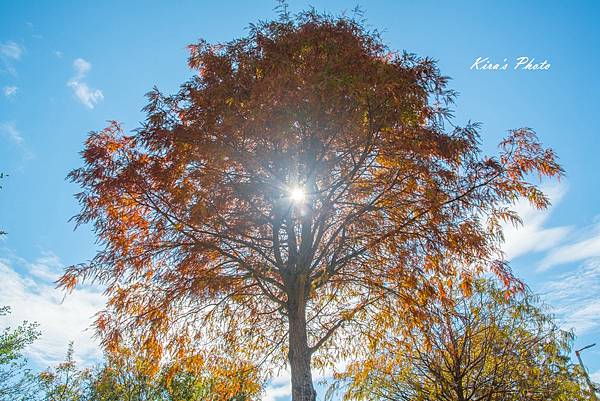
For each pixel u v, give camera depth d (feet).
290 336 26.32
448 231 24.67
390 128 22.94
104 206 24.57
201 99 24.63
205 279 25.76
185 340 29.40
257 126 23.25
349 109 22.67
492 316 35.60
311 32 25.18
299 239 31.01
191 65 29.60
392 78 22.12
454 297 35.06
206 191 23.93
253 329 32.73
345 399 35.37
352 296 31.94
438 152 23.63
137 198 24.68
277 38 25.86
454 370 33.42
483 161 23.52
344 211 28.73
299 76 23.20
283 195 26.35
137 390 70.95
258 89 22.79
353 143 24.66
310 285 27.66
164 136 23.80
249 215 26.71
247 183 25.25
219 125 24.38
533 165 24.26
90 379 77.30
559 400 33.83
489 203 24.17
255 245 27.76
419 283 25.50
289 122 22.74
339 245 27.43
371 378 35.42
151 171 23.52
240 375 32.01
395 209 25.88
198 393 59.41
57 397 79.15
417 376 35.17
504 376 33.68
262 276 27.55
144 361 28.66
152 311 26.22
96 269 24.81
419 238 25.50
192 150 23.82
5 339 76.95
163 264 26.48
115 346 26.37
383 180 25.98
